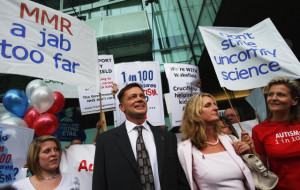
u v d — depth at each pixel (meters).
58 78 2.25
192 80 3.52
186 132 1.99
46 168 1.90
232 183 1.64
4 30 2.11
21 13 2.24
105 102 3.37
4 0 2.19
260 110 3.11
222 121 2.96
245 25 4.96
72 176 2.04
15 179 2.12
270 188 1.69
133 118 1.94
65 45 2.43
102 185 1.67
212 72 7.33
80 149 2.36
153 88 3.39
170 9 9.45
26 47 2.17
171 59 8.78
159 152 1.78
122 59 9.62
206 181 1.67
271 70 2.61
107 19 9.54
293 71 2.56
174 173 1.76
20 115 2.72
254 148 2.04
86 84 2.43
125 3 10.83
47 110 2.89
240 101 7.83
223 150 1.87
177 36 9.04
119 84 3.38
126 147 1.76
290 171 1.83
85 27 2.67
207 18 5.48
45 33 2.33
